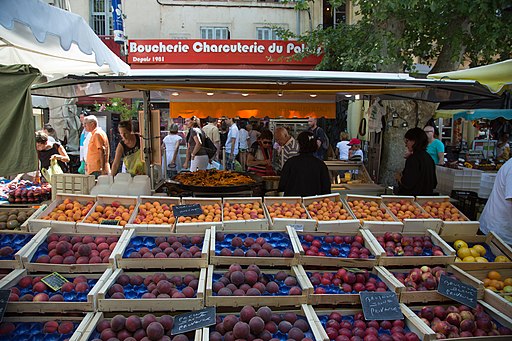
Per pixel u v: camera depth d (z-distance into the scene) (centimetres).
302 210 423
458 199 686
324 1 1230
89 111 1237
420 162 514
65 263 316
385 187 673
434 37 798
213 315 270
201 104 634
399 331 275
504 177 405
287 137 715
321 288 302
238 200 447
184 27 1179
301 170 499
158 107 1209
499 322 292
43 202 506
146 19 1169
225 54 965
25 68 311
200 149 935
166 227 370
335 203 450
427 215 422
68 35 305
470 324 280
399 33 764
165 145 1019
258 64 975
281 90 530
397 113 727
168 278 311
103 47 366
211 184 586
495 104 636
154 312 279
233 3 1181
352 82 418
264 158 785
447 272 341
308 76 411
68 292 292
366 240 362
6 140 311
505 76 397
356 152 945
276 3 1191
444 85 444
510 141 1041
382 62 729
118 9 1117
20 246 347
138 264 317
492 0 645
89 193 480
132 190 477
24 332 266
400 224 395
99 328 263
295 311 291
